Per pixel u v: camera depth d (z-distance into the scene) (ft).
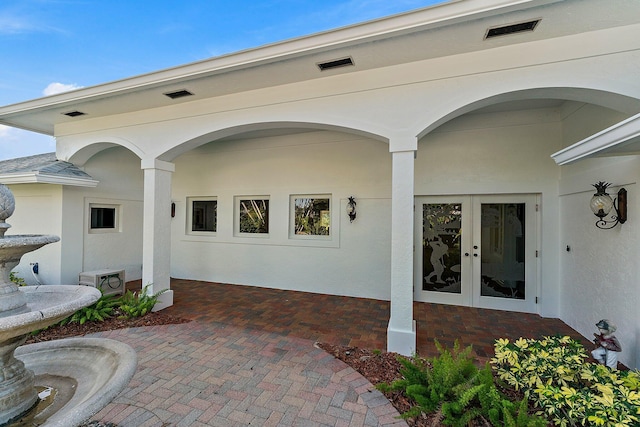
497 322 15.87
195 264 26.00
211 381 10.11
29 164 21.72
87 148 19.43
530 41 10.41
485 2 8.86
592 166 13.20
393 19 9.89
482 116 17.62
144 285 17.42
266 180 23.66
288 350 12.49
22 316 5.89
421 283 19.67
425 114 11.78
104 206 23.45
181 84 14.01
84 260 21.88
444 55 11.40
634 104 9.78
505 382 9.02
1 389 6.92
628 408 6.54
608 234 12.15
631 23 9.35
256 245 23.93
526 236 17.51
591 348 12.65
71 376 8.02
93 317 15.58
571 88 10.07
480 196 18.39
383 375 10.53
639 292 10.38
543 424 6.59
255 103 14.47
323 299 20.26
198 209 26.63
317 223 22.68
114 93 14.99
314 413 8.53
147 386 9.78
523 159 17.04
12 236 7.41
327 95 13.19
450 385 8.42
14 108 17.48
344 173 21.33
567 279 15.61
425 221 19.56
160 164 17.38
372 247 20.61
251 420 8.23
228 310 17.74
